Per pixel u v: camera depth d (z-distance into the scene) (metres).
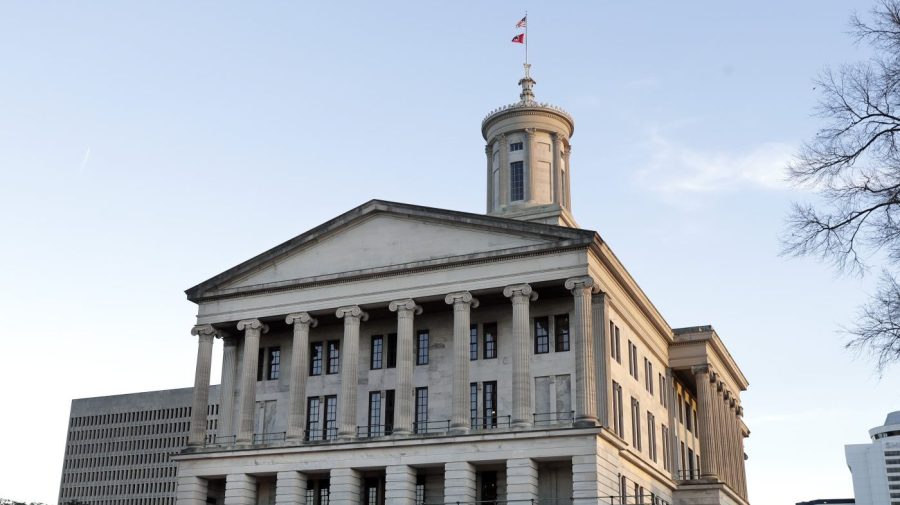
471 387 64.69
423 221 66.31
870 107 23.36
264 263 70.25
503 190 80.50
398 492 59.94
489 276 62.50
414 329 68.25
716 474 76.75
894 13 22.77
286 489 63.38
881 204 23.14
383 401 67.19
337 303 66.62
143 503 190.25
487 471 61.50
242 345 73.38
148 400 197.62
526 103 82.12
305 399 66.88
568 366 62.19
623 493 61.38
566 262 60.69
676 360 80.44
